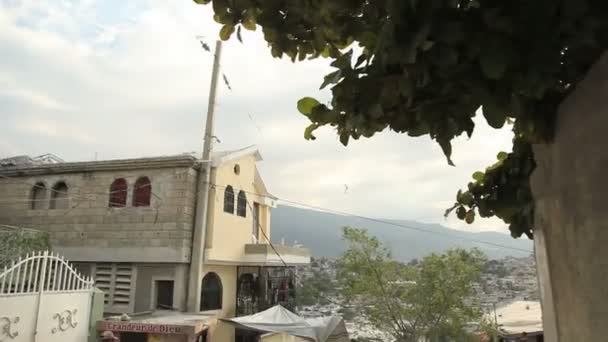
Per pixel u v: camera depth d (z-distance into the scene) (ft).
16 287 30.01
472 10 4.96
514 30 4.81
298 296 70.95
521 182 9.46
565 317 6.64
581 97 5.59
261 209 71.20
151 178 50.57
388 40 5.05
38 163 58.54
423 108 5.66
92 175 52.60
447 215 10.67
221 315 53.72
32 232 42.47
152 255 48.52
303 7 6.42
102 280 49.88
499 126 5.19
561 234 6.59
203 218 49.16
